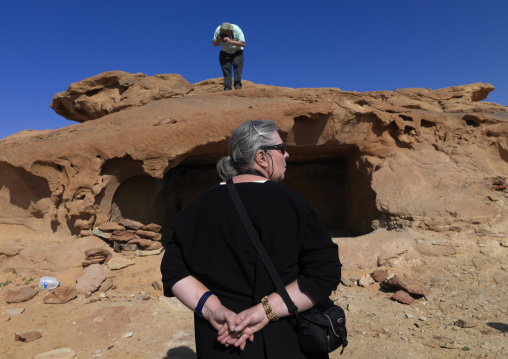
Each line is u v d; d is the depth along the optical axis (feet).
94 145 25.43
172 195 38.24
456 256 19.98
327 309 5.02
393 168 26.61
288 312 4.61
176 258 5.20
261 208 4.93
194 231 5.14
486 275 18.11
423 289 17.21
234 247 4.85
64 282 21.76
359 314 15.66
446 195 23.63
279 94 29.09
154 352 13.10
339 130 28.40
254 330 4.58
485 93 34.50
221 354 4.64
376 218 27.09
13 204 26.89
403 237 21.72
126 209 29.17
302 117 27.89
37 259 24.04
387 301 16.99
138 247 24.77
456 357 11.86
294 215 4.88
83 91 37.73
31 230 26.61
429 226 22.07
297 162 38.14
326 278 4.68
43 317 17.07
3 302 19.33
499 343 12.46
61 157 25.30
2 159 25.84
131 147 25.35
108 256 23.59
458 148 27.25
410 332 13.85
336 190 37.86
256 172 5.63
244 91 29.94
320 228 4.88
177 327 15.26
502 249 19.75
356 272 20.31
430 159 27.07
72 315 16.97
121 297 19.17
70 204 25.18
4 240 25.73
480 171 25.71
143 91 36.32
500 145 27.07
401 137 28.37
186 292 4.96
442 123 28.48
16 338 14.73
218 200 5.17
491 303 15.58
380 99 30.99
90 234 25.49
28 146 25.80
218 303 4.80
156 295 19.43
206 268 4.92
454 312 15.37
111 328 15.31
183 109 27.37
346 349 12.59
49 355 12.82
